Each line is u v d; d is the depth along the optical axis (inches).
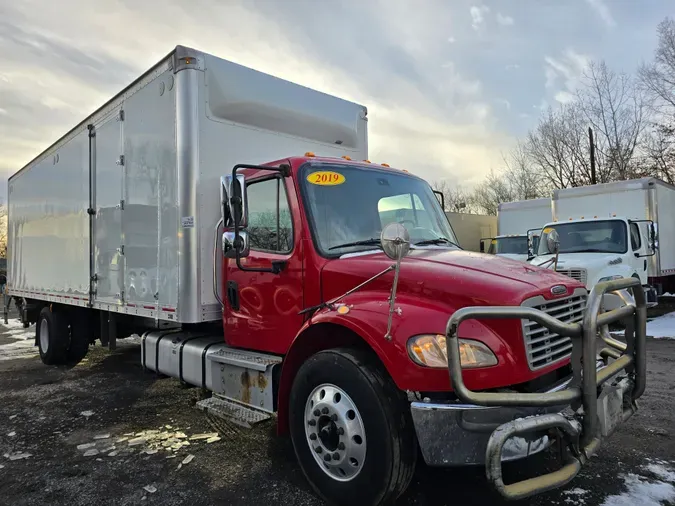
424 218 179.9
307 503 131.0
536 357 115.7
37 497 138.2
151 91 206.7
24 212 379.6
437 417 106.2
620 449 161.2
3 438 186.4
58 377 290.2
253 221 168.4
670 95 973.2
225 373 175.6
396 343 111.9
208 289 185.5
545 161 1211.9
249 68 203.0
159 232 201.0
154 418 204.8
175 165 189.3
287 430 145.3
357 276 134.3
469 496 132.2
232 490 139.3
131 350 382.6
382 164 185.2
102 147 252.8
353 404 119.5
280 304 156.2
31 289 357.7
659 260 488.4
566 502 127.2
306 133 223.0
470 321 113.7
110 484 145.0
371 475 114.3
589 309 104.6
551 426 100.4
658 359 297.7
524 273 129.4
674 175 973.8
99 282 255.4
